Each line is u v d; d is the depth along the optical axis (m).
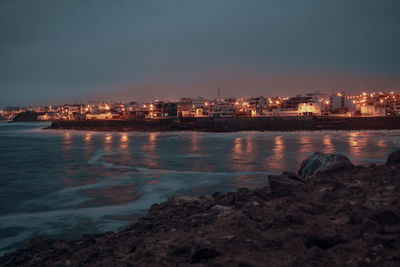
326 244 6.72
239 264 6.24
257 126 139.50
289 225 8.36
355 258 6.04
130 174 38.25
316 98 163.75
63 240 14.06
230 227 9.43
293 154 54.72
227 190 28.50
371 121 130.38
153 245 9.51
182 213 14.05
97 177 36.88
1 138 112.06
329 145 69.75
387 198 9.77
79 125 173.88
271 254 6.74
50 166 46.62
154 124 154.38
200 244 7.29
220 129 138.75
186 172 38.84
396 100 181.88
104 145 80.25
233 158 51.00
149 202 24.80
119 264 8.50
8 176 38.81
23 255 12.17
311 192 12.27
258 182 31.69
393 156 15.83
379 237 6.57
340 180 13.48
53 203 25.64
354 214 8.03
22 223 20.33
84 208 23.61
